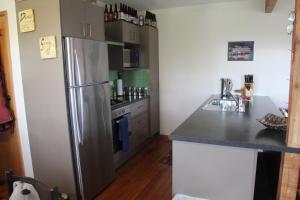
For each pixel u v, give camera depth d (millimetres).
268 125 1738
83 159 2268
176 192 1737
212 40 3805
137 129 3572
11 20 2318
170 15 3994
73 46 2094
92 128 2375
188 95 4105
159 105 4348
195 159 1641
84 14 2250
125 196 2494
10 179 1447
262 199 1700
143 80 4031
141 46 3840
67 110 2115
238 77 3746
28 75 2285
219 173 1596
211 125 1917
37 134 2350
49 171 2350
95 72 2383
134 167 3166
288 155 1405
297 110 1344
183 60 4039
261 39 3545
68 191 2268
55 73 2098
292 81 1337
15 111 2543
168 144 4020
